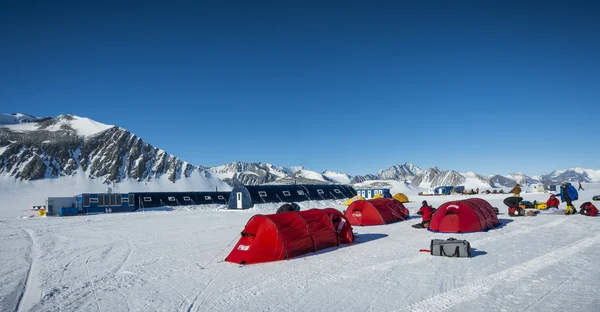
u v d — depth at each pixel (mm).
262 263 12898
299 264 12547
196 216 35469
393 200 26469
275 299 8844
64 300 9180
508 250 13680
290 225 14320
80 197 44781
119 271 12156
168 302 8836
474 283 9617
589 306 7777
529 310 7648
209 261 13398
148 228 24969
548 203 29578
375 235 18750
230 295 9266
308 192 52906
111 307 8578
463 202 19500
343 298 8750
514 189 27859
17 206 78625
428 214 21406
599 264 11242
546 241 15305
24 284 10812
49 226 28297
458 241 12984
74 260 14227
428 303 8211
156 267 12586
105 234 22188
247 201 45938
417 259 12656
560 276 10031
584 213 24328
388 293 9008
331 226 15859
